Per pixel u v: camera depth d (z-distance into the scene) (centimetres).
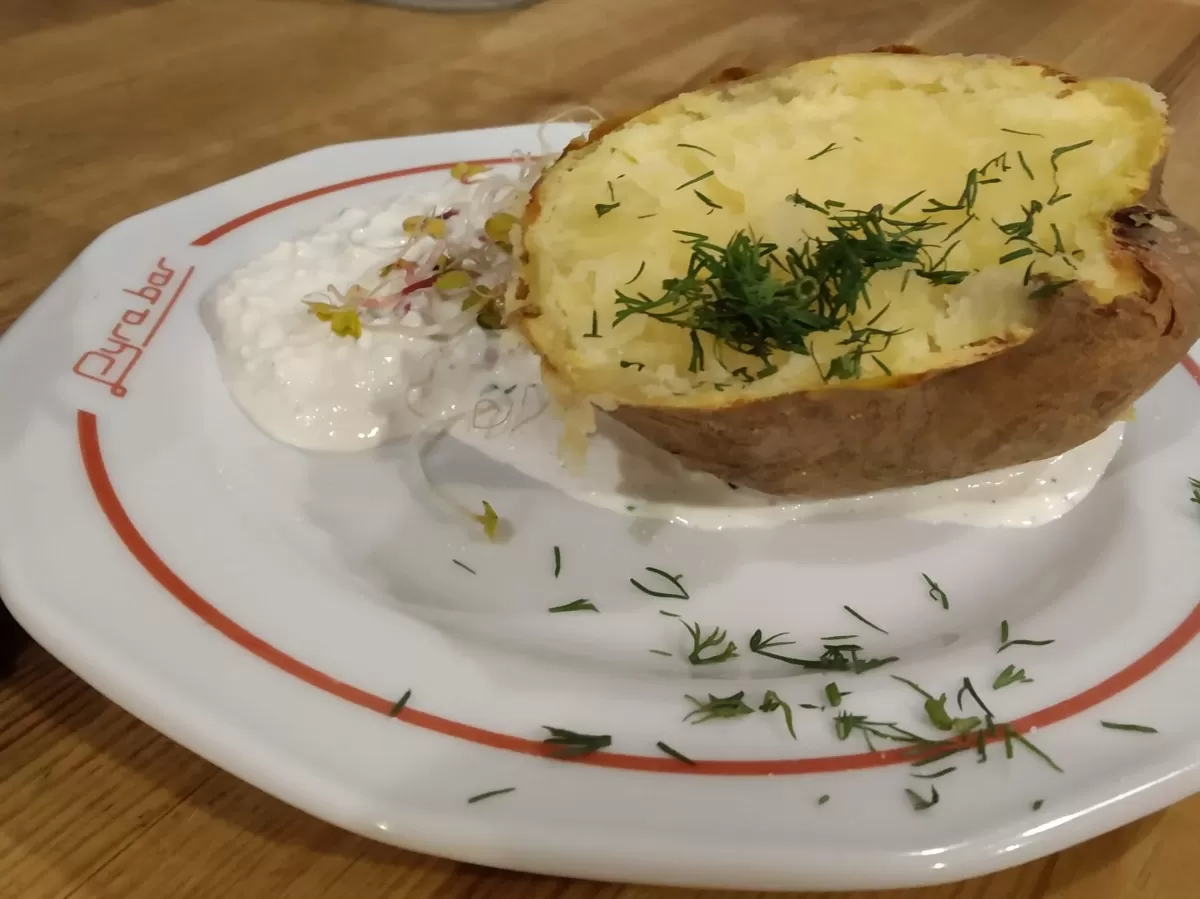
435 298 25
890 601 21
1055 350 20
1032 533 22
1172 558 20
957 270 21
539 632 20
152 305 25
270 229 28
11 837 16
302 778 15
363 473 23
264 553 19
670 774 16
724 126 24
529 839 15
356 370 24
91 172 31
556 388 20
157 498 20
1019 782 16
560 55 41
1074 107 24
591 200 23
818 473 21
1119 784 16
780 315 19
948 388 20
